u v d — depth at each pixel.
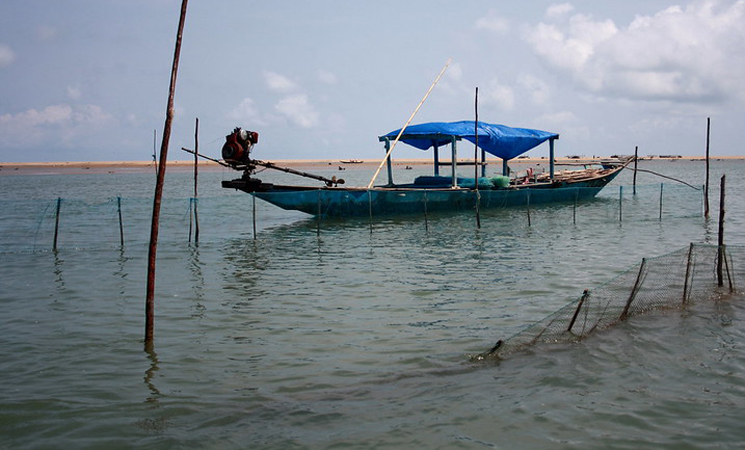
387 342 12.52
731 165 185.75
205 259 22.58
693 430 8.54
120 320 14.41
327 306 15.45
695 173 110.94
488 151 38.50
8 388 10.38
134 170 189.75
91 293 17.17
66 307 15.66
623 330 12.69
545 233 28.45
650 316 13.58
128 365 11.44
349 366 11.23
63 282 18.61
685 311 13.85
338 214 32.53
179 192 70.25
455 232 28.98
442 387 10.17
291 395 10.01
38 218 35.97
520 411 9.21
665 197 48.12
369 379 10.59
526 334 12.61
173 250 24.66
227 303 15.91
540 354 11.50
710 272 17.02
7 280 18.91
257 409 9.51
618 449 8.09
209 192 69.69
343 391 10.11
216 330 13.55
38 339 13.00
